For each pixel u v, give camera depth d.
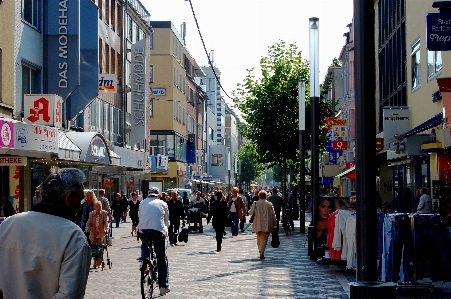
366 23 6.74
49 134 23.17
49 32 27.86
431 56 24.25
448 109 15.34
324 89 42.31
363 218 6.62
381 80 38.25
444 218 19.52
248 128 42.78
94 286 13.35
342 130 41.19
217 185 98.56
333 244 15.54
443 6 12.39
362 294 6.38
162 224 11.76
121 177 48.34
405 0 29.50
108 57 41.59
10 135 19.92
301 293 12.30
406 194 29.67
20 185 26.38
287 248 23.08
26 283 3.89
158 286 12.00
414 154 23.22
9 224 4.02
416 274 12.34
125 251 21.98
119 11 45.28
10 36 24.55
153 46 67.25
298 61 42.03
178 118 70.94
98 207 16.36
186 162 77.12
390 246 12.34
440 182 21.78
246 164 134.62
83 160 28.73
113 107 42.91
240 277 14.77
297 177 44.72
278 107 41.56
